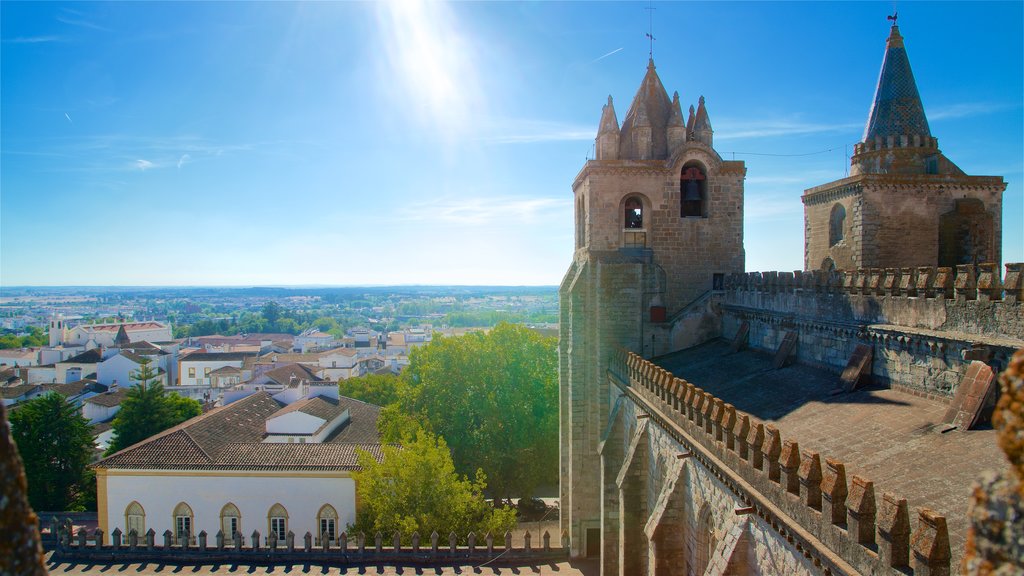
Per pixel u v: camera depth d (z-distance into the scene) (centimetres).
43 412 7644
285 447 6128
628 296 4669
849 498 1490
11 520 711
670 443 3012
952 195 4234
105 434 10469
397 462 5297
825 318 2981
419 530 5084
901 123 4400
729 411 2256
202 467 5744
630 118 5066
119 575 4741
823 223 4750
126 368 14338
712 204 4803
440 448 5616
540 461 7081
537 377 7194
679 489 2784
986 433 1756
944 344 2098
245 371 16475
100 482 5769
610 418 4375
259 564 4909
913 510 1498
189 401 10819
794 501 1755
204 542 4972
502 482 6962
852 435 2086
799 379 2947
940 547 1207
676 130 4819
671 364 4228
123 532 5734
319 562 4916
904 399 2253
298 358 18688
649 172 4762
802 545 1675
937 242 4225
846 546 1491
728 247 4819
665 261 4784
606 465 4062
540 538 5994
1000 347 1841
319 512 5709
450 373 7106
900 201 4197
